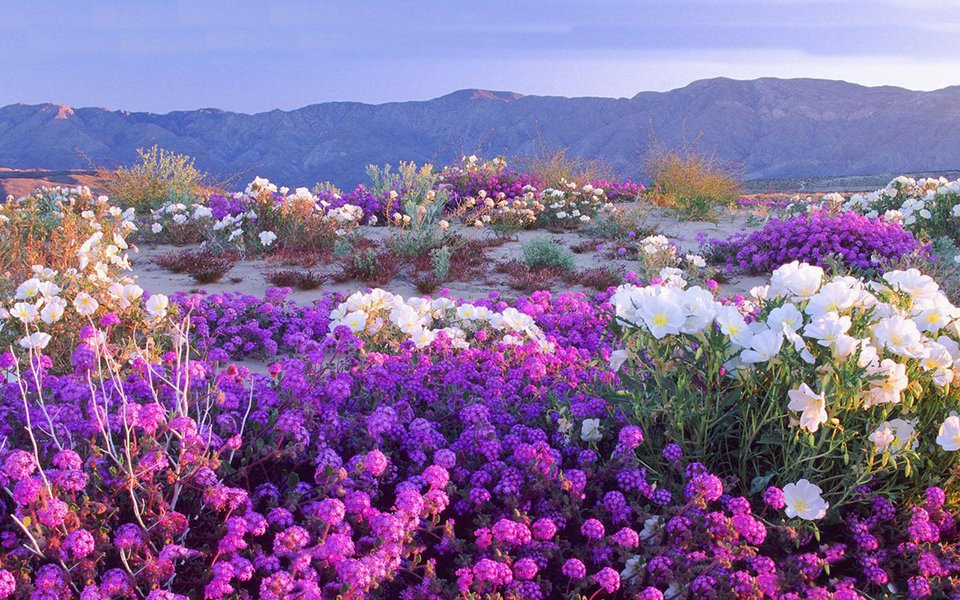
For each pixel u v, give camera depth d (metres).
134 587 2.63
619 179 19.47
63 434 3.40
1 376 4.12
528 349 5.35
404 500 2.96
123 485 2.89
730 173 17.27
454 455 3.55
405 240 11.42
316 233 11.72
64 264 7.60
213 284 9.35
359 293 5.58
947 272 9.06
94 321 5.75
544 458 3.47
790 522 3.21
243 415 3.99
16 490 2.60
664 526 3.11
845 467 3.33
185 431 3.12
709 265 11.12
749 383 3.37
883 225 10.60
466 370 4.98
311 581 2.69
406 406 4.18
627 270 10.45
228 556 2.92
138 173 16.84
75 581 2.69
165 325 5.84
